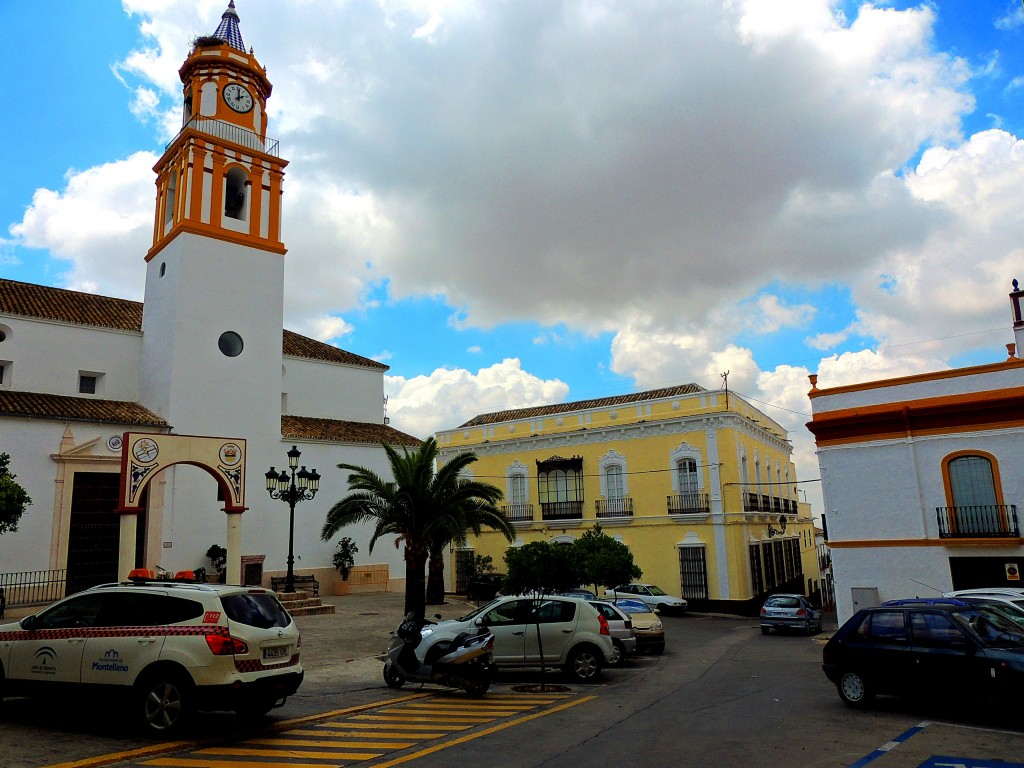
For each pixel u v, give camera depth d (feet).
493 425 128.98
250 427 91.45
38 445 75.05
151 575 31.37
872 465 67.82
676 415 110.01
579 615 44.86
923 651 31.19
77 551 76.23
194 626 27.04
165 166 98.43
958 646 30.42
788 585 124.67
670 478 109.19
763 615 78.07
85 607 29.01
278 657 28.78
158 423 83.25
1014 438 61.87
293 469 70.69
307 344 118.32
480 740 27.30
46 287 97.09
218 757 24.52
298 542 93.66
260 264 95.86
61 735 26.84
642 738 27.48
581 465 117.29
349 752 25.32
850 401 69.82
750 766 23.32
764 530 116.26
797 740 26.91
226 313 91.61
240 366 91.86
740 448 108.99
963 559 62.80
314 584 89.20
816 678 44.01
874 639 33.06
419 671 39.63
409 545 67.82
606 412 117.60
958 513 63.57
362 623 70.44
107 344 92.02
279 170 100.27
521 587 59.67
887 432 67.36
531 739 27.43
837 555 68.54
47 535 73.87
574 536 115.85
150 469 60.13
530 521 120.37
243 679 26.68
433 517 68.03
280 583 86.02
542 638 44.21
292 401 109.81
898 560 65.46
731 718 31.40
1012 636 31.68
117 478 80.48
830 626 90.79
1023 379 62.08
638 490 111.86
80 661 27.78
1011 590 50.03
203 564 83.76
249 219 95.91
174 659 26.50
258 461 91.50
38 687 28.30
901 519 65.72
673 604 97.04
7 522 53.31
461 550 126.11
